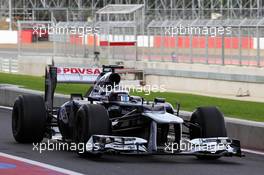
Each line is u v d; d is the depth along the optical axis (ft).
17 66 260.21
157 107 71.87
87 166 68.33
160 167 69.31
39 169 66.80
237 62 212.84
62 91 147.13
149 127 70.08
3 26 444.96
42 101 82.23
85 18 415.64
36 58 257.34
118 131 74.23
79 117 72.08
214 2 385.70
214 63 221.05
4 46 397.39
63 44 264.93
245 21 213.46
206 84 202.18
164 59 236.63
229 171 68.54
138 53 247.50
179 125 70.95
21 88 144.56
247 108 117.70
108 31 254.27
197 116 73.77
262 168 71.10
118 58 250.57
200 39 224.94
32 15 433.89
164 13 386.11
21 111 81.41
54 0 442.91
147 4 396.16
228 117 101.40
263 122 94.22
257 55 205.16
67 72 82.07
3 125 104.12
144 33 255.50
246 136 89.15
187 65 224.94
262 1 364.58
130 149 69.21
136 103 74.33
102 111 70.90
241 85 191.21
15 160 72.02
